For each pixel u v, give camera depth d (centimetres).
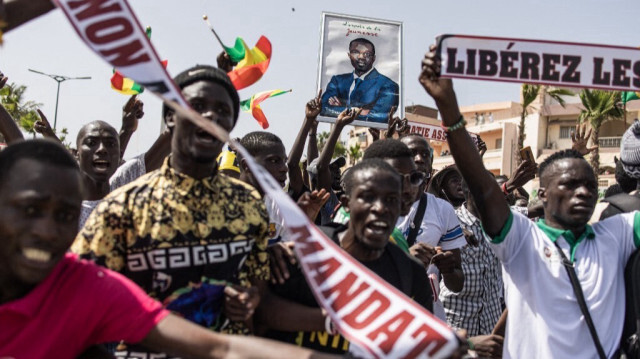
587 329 283
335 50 686
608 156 3459
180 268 235
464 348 193
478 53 271
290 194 522
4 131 412
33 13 212
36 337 176
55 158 173
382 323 194
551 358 284
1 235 167
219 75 249
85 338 186
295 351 188
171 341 187
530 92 2473
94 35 197
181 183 241
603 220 316
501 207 291
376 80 686
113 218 236
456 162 287
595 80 275
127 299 189
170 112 256
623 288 295
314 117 520
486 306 485
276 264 265
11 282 174
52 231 168
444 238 439
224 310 237
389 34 698
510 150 3991
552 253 293
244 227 248
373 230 262
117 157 423
